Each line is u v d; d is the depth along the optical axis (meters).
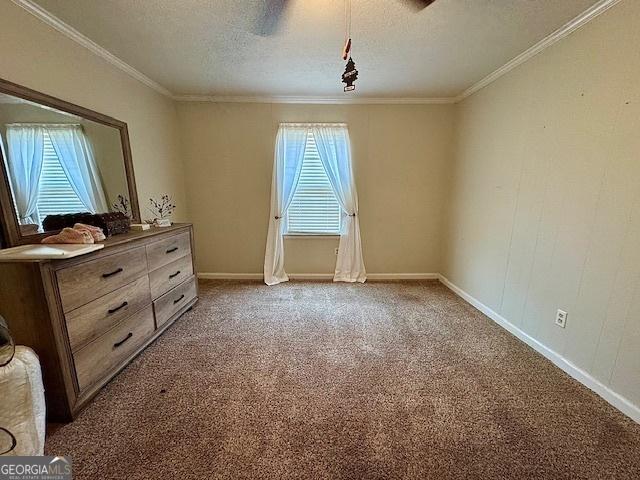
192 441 1.39
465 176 3.25
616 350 1.61
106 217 2.11
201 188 3.69
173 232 2.55
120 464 1.27
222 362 2.05
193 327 2.56
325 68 2.60
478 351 2.19
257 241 3.83
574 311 1.88
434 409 1.60
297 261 3.88
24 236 1.65
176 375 1.90
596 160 1.72
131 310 2.00
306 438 1.41
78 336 1.56
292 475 1.23
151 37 2.07
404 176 3.69
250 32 1.99
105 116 2.30
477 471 1.25
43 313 1.39
